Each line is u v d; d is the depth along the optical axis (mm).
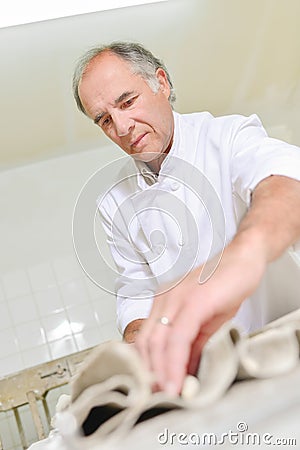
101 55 864
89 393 271
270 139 679
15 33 1936
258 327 687
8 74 2143
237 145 748
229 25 2246
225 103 2832
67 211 2840
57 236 2803
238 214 739
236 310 316
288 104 2965
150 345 283
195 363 288
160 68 944
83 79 860
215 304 299
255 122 807
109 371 272
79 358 1612
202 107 2818
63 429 274
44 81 2230
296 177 501
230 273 317
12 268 2719
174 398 251
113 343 270
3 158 2746
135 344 290
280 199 434
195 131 879
